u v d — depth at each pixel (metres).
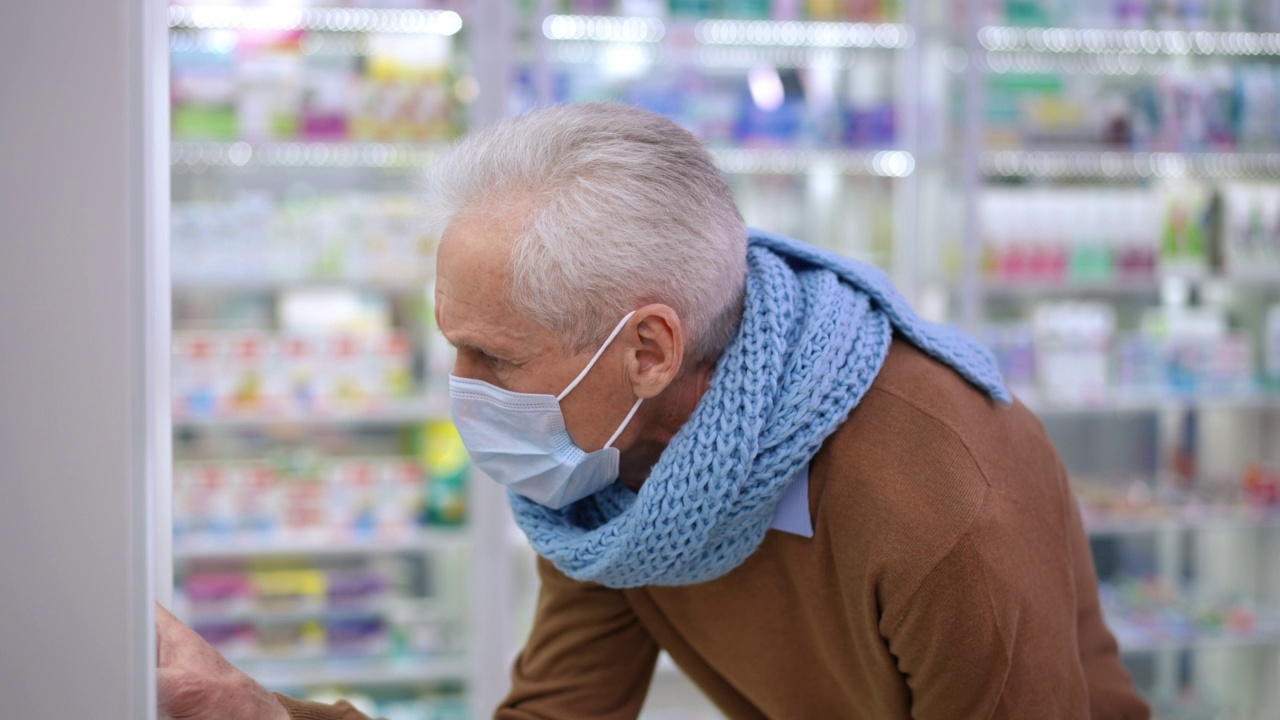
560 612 1.21
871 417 0.93
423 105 2.97
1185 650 3.62
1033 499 0.97
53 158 0.48
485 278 0.85
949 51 3.13
